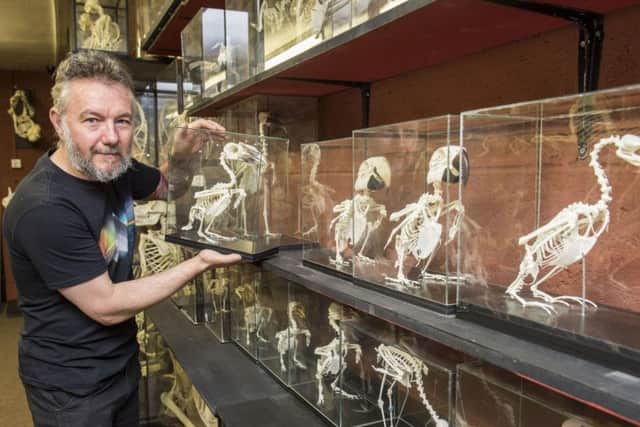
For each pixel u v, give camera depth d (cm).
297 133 184
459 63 123
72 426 127
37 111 564
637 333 66
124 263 141
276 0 143
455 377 97
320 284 114
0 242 549
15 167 554
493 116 90
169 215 166
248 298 177
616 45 88
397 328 111
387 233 107
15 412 291
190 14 231
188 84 216
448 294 86
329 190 136
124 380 140
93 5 282
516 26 95
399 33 99
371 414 117
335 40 110
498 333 76
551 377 60
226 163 152
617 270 82
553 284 91
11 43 462
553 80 100
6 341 421
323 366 134
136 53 296
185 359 176
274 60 147
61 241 113
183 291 236
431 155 96
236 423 131
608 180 79
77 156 115
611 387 55
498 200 91
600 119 80
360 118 165
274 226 161
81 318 126
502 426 88
